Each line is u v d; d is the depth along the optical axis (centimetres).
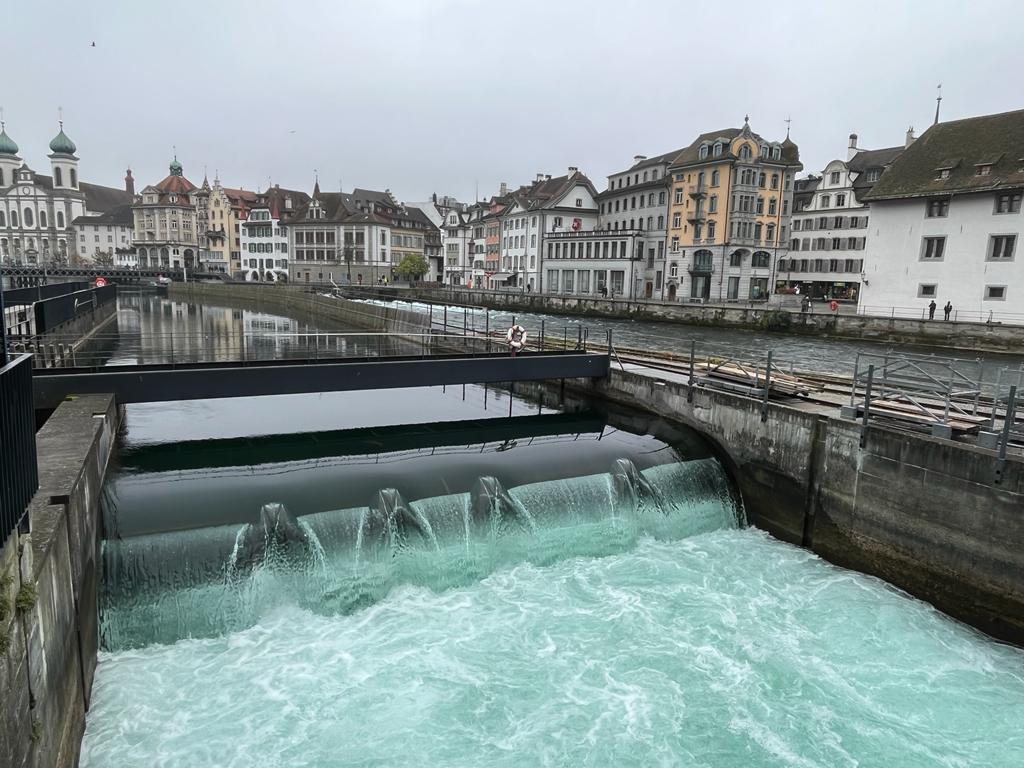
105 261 15575
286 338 4019
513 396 2703
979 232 4469
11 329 2564
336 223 11331
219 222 13662
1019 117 4606
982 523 1284
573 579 1387
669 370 2350
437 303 6531
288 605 1195
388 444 1897
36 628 684
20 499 630
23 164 16200
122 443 1869
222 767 884
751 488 1784
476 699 1023
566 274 8762
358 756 909
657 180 7762
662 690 1064
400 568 1293
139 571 1130
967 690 1109
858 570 1526
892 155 7600
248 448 1834
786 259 8319
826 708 1047
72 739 845
